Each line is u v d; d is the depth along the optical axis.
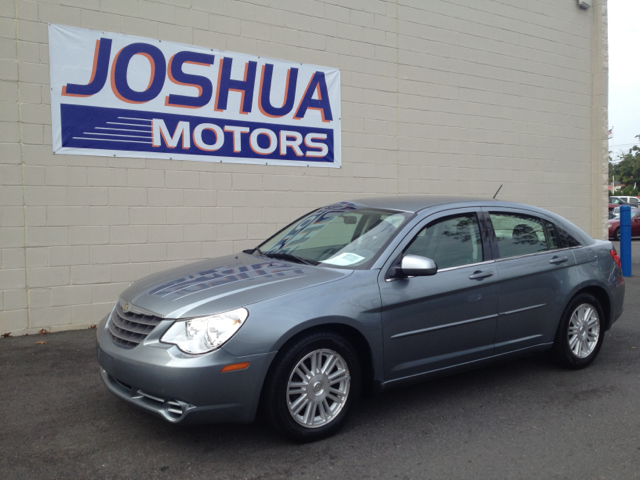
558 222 5.06
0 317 6.07
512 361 5.32
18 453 3.37
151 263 6.84
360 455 3.35
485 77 9.86
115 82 6.56
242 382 3.20
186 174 7.03
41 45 6.17
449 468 3.21
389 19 8.68
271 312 3.33
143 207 6.77
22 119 6.11
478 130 9.80
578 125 11.32
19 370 4.96
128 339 3.43
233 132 7.34
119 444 3.49
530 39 10.48
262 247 4.94
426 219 4.23
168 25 6.86
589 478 3.10
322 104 8.06
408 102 8.93
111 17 6.53
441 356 4.07
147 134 6.77
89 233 6.47
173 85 6.91
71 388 4.51
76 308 6.44
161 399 3.19
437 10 9.23
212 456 3.33
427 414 4.00
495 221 4.61
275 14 7.62
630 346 5.86
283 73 7.70
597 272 5.08
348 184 8.36
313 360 3.46
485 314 4.26
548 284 4.68
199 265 4.46
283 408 3.34
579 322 4.99
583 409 4.12
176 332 3.25
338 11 8.17
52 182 6.27
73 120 6.35
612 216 21.70
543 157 10.77
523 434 3.67
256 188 7.55
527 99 10.47
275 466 3.21
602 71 11.37
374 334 3.68
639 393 4.46
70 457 3.32
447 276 4.08
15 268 6.12
